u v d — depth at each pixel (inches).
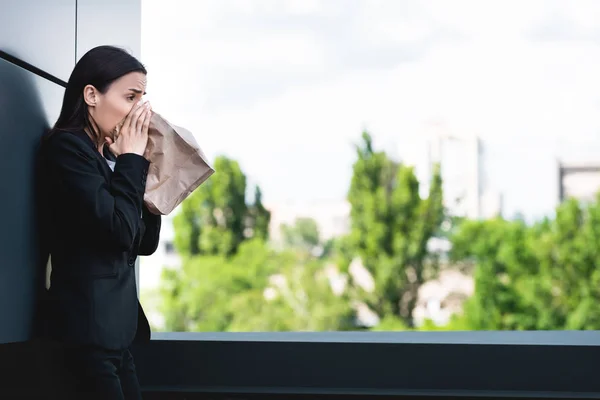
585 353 109.1
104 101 79.5
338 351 114.3
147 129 81.7
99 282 76.4
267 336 121.6
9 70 80.3
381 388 113.3
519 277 606.2
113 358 77.6
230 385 116.0
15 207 80.7
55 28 92.1
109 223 73.8
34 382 101.0
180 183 83.9
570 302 589.9
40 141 86.8
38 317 85.7
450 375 111.9
